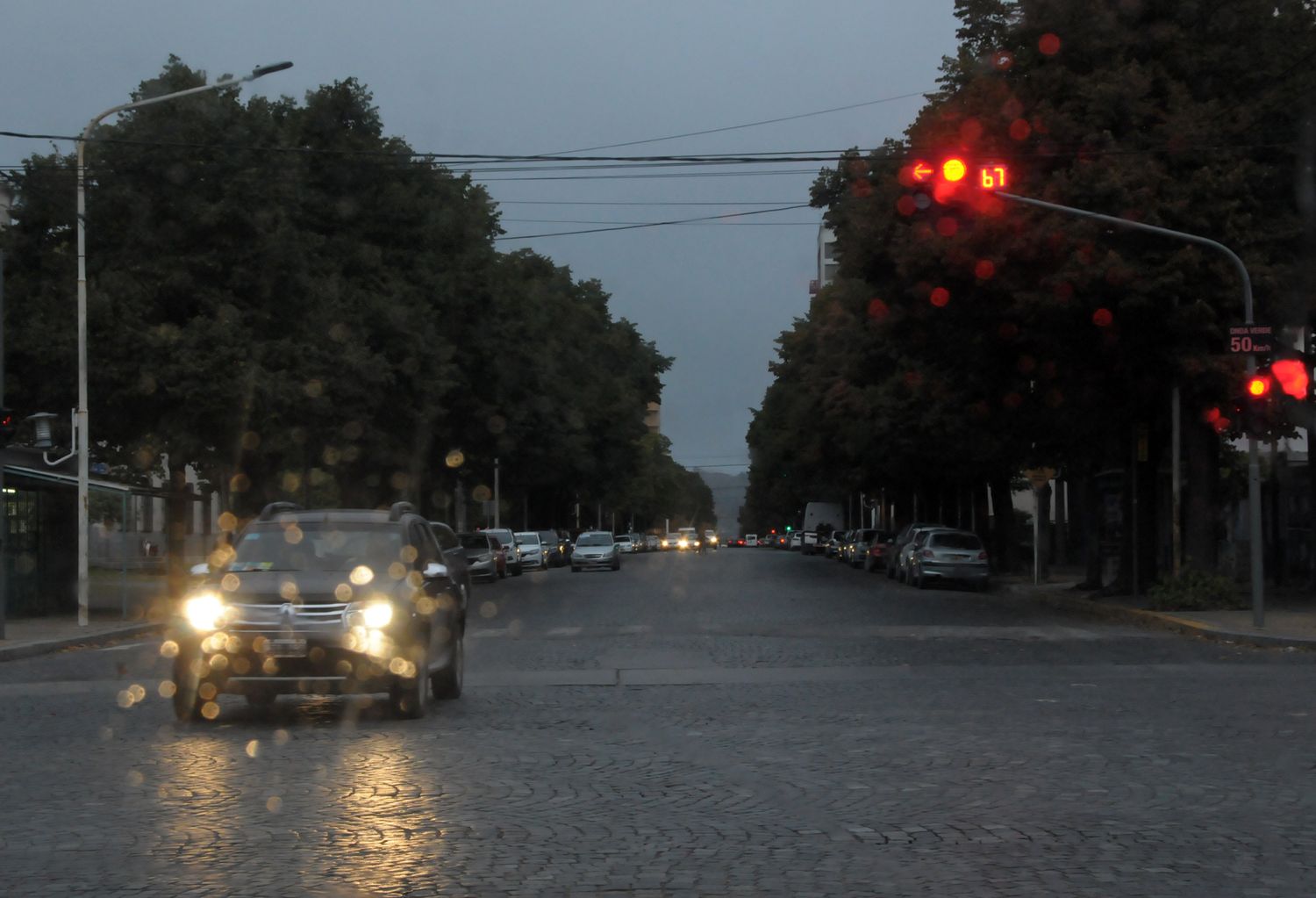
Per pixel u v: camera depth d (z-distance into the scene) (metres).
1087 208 27.30
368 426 36.31
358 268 40.53
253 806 9.42
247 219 30.98
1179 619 25.70
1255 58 28.47
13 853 8.13
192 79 31.42
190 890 7.30
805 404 61.69
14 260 32.28
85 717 14.18
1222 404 28.11
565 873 7.60
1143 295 26.72
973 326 30.67
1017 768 10.74
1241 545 39.12
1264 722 13.12
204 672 12.95
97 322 29.72
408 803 9.49
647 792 9.89
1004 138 28.33
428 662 13.99
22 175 31.78
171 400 30.56
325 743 12.20
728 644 22.61
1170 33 27.91
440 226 43.28
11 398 31.30
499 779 10.38
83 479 26.53
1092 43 28.30
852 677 17.64
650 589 43.28
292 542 14.18
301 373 31.95
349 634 12.94
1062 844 8.25
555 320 72.00
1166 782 10.12
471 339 45.91
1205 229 26.75
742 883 7.39
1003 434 37.91
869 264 31.34
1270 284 26.27
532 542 64.88
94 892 7.29
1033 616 29.64
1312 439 33.38
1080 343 29.64
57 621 28.06
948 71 31.72
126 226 30.98
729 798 9.66
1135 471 33.06
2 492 23.53
